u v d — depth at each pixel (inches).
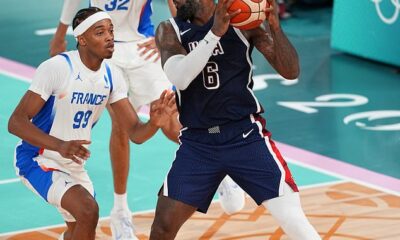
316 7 1301.7
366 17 1021.2
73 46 1071.0
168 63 440.1
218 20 418.9
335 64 1030.4
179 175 454.3
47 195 477.1
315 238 436.8
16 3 1344.7
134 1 588.1
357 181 681.6
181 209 453.4
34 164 484.7
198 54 423.8
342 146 765.9
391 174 698.2
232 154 450.9
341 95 916.0
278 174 447.2
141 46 587.5
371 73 994.1
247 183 453.4
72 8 593.9
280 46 442.6
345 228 586.2
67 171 485.7
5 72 991.0
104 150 754.8
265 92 927.7
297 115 853.2
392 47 997.2
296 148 762.8
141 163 725.3
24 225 602.5
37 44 1115.9
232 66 445.7
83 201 465.1
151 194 660.1
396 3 980.6
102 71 481.1
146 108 860.6
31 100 466.0
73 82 470.9
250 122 453.4
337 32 1061.1
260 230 582.9
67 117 477.4
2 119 834.8
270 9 433.4
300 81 967.0
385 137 786.2
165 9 1277.1
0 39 1139.3
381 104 882.8
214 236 574.9
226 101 447.2
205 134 453.1
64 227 599.5
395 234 577.0
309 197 646.5
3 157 740.0
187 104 454.0
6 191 665.0
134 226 598.2
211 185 458.0
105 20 469.7
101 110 491.2
